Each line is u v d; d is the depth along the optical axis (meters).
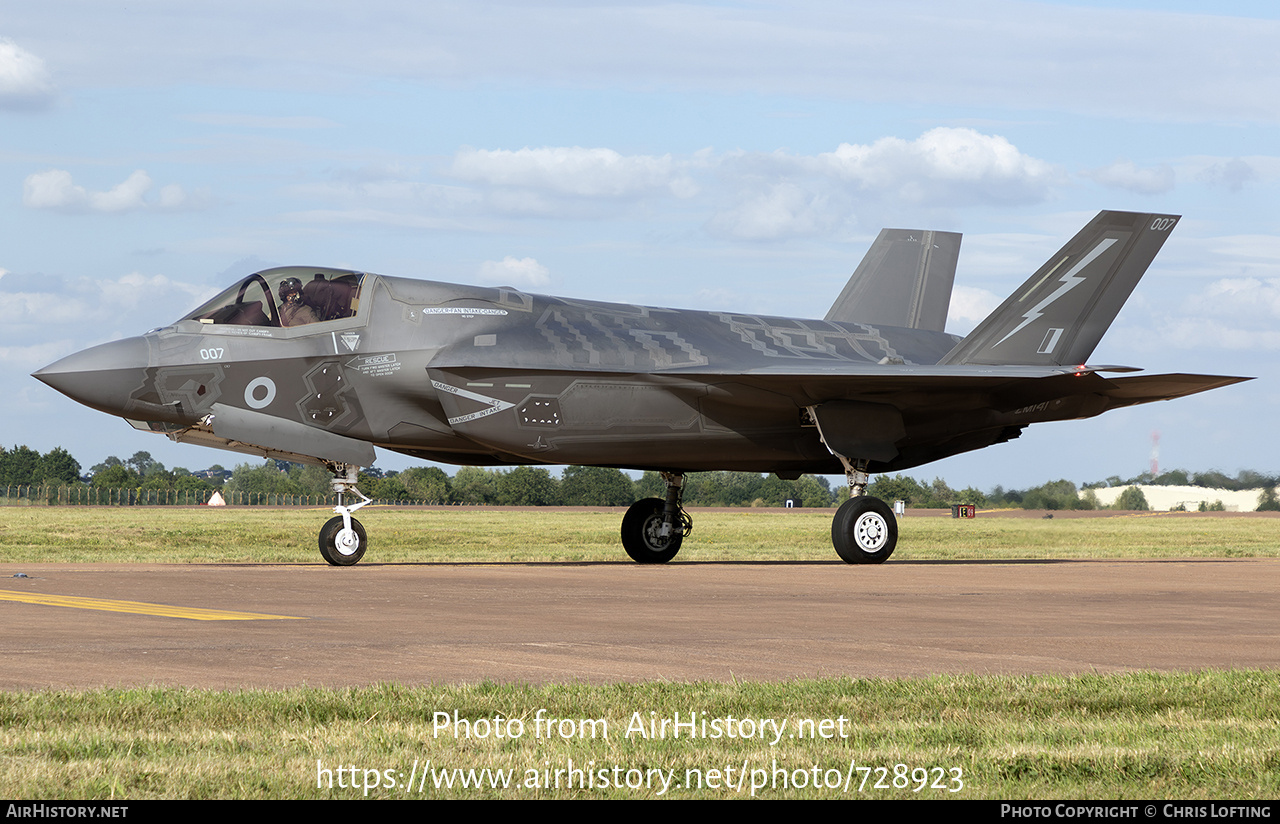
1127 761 11.76
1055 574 38.31
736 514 176.62
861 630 21.81
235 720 12.96
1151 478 151.88
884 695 14.91
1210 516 141.75
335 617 22.88
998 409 44.94
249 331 38.59
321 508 193.12
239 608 24.48
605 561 48.25
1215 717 14.03
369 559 53.31
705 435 42.12
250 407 38.41
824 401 42.53
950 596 29.22
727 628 21.81
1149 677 16.33
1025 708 14.38
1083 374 40.28
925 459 46.31
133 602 25.53
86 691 14.30
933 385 41.84
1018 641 20.58
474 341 39.88
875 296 55.41
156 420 38.06
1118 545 77.44
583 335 41.41
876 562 42.81
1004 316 44.78
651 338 42.66
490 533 99.00
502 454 42.06
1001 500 157.88
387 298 39.78
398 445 40.44
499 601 26.44
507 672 16.58
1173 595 30.53
